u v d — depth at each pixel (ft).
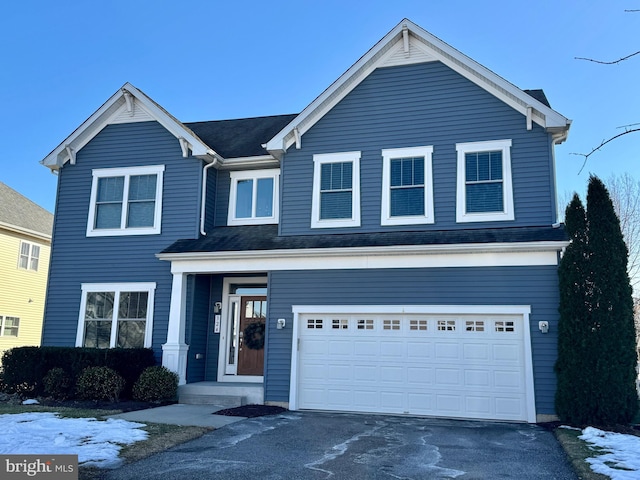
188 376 44.09
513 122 41.06
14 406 37.42
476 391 36.96
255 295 47.62
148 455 24.08
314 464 23.29
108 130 50.29
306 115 44.50
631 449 25.63
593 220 34.76
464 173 41.37
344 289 40.22
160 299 45.85
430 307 38.27
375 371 39.11
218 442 27.35
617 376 32.65
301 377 40.27
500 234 38.24
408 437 29.71
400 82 43.98
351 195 43.55
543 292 36.45
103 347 46.29
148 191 48.24
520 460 24.53
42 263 83.71
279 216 44.62
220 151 51.42
